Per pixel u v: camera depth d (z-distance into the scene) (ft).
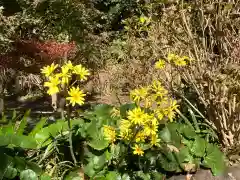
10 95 24.91
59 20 26.84
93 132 10.74
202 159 11.53
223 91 11.79
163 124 11.16
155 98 10.03
